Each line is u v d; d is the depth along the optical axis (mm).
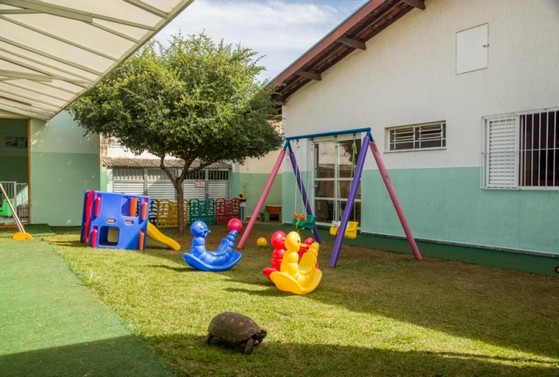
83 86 8211
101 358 2994
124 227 8133
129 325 3639
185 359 3008
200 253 6145
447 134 9500
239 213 15016
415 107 10156
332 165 12453
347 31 10648
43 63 7363
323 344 3359
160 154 10758
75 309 4090
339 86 12078
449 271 6543
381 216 10961
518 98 8281
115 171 14164
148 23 5336
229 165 16094
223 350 3197
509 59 8422
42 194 12352
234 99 10219
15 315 3906
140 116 9477
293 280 4887
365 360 3080
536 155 8070
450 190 9445
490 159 8750
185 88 9672
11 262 6383
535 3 8047
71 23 5680
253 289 5086
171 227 13039
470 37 9078
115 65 6938
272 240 5738
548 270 6656
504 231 8500
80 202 12758
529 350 3359
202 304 4348
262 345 3309
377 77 11031
